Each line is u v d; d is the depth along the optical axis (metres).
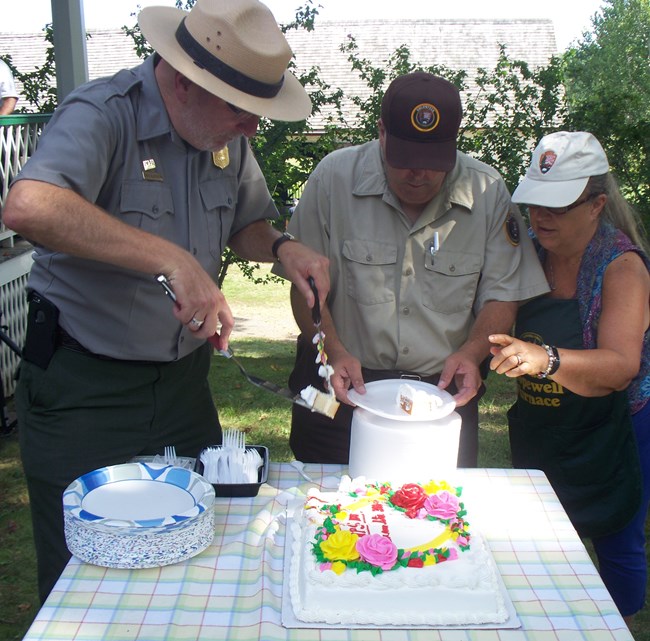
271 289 10.11
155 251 1.71
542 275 2.26
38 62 21.70
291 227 2.43
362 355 2.38
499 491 1.92
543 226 2.15
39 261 2.00
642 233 2.33
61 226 1.66
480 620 1.40
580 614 1.43
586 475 2.19
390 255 2.29
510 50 22.94
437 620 1.40
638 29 28.64
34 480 2.06
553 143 2.13
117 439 2.06
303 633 1.37
